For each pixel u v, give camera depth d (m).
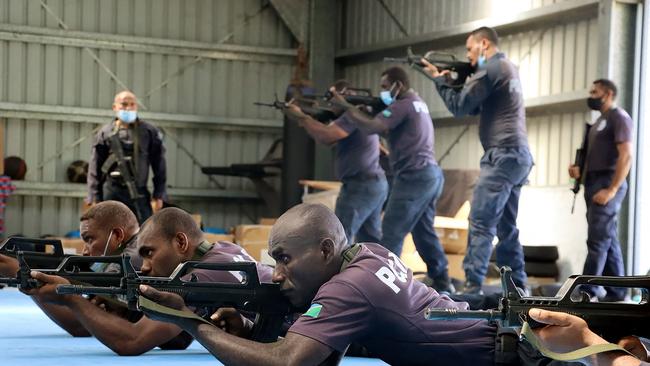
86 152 17.16
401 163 10.58
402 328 4.00
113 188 11.34
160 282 3.94
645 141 12.45
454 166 15.74
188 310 3.91
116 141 11.30
